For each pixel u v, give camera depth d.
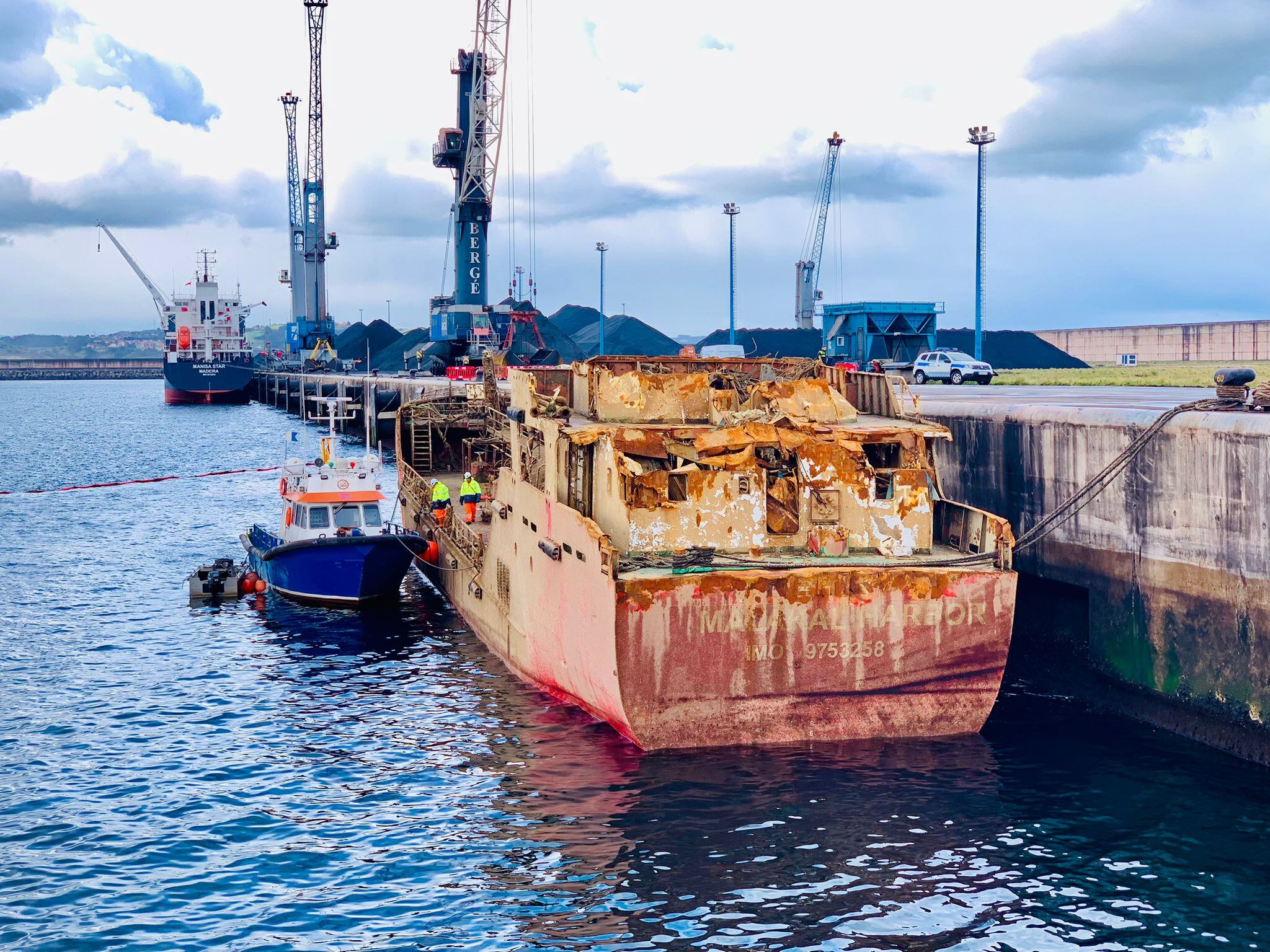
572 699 28.56
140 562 52.19
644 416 28.00
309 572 41.41
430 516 46.34
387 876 20.38
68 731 28.42
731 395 27.92
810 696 24.20
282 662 34.59
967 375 67.12
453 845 21.47
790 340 147.12
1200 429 24.75
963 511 26.52
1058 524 29.77
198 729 28.53
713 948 17.70
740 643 23.48
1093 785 23.17
